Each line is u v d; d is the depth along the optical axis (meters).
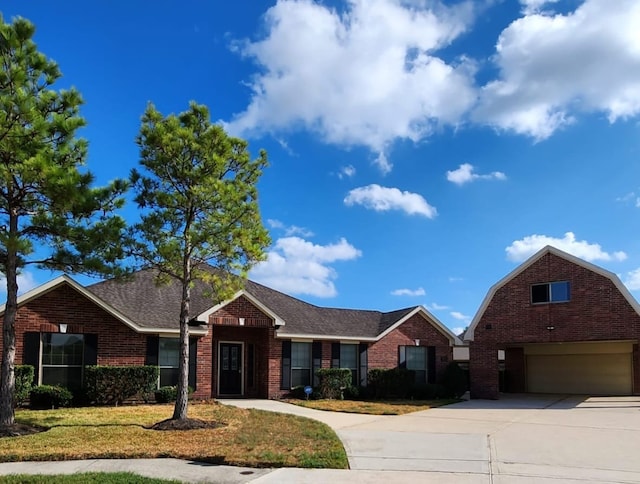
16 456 10.69
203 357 22.31
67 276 19.45
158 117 14.70
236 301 23.28
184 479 9.41
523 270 25.69
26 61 13.14
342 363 26.31
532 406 22.28
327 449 11.66
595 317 23.59
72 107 13.62
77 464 10.40
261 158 15.54
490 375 25.91
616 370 29.95
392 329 27.64
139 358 20.81
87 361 19.77
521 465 10.59
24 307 18.91
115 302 21.62
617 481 9.36
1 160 12.52
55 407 18.19
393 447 12.30
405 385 26.02
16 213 13.59
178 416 14.23
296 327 25.25
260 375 24.66
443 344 28.80
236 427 14.27
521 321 25.42
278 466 10.38
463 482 9.29
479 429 15.24
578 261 24.25
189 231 14.70
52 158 12.98
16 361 18.47
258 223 15.30
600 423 16.66
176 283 24.41
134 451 11.18
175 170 14.72
